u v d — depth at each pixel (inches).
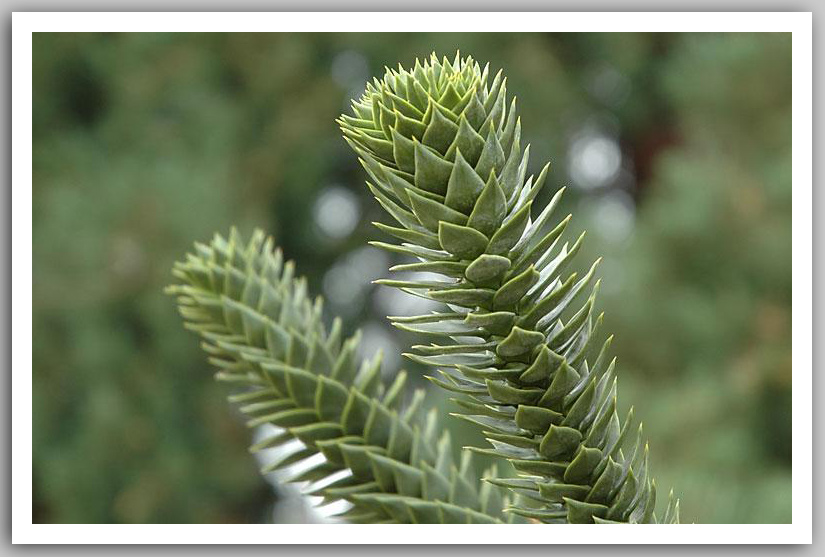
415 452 59.4
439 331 51.5
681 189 225.3
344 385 62.2
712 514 94.7
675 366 211.5
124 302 266.4
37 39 297.4
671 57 293.9
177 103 303.1
